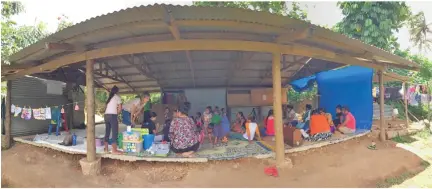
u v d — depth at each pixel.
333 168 6.12
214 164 5.95
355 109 10.38
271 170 5.62
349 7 15.90
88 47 5.83
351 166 6.32
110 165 6.13
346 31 16.44
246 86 12.68
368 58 7.41
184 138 6.17
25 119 9.45
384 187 5.45
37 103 9.84
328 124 8.04
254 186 5.13
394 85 17.25
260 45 5.39
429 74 17.67
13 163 6.94
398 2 15.45
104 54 5.59
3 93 11.93
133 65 8.23
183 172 5.74
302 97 17.67
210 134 7.58
